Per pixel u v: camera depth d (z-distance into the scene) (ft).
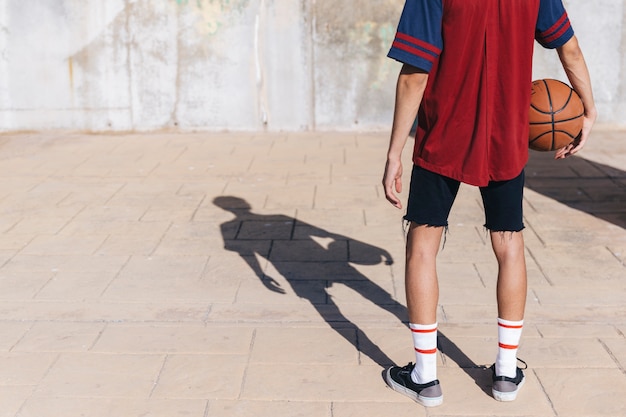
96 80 29.78
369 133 29.99
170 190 22.20
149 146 27.99
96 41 29.50
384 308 14.12
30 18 29.32
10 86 29.76
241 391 11.25
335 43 29.53
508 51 9.93
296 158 26.05
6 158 26.17
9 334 13.03
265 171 24.36
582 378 11.59
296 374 11.73
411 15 9.79
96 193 21.90
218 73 29.78
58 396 11.11
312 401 10.99
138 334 13.04
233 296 14.67
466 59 9.95
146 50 29.60
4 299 14.53
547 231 18.48
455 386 11.39
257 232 18.45
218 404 10.91
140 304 14.29
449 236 18.03
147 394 11.16
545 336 12.97
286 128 30.27
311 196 21.56
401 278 15.57
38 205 20.74
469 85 10.00
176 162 25.57
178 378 11.60
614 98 29.99
